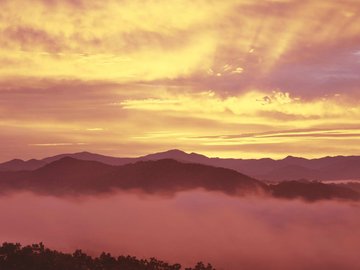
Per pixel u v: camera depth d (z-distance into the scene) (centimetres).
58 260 6244
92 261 6556
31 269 5909
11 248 6225
